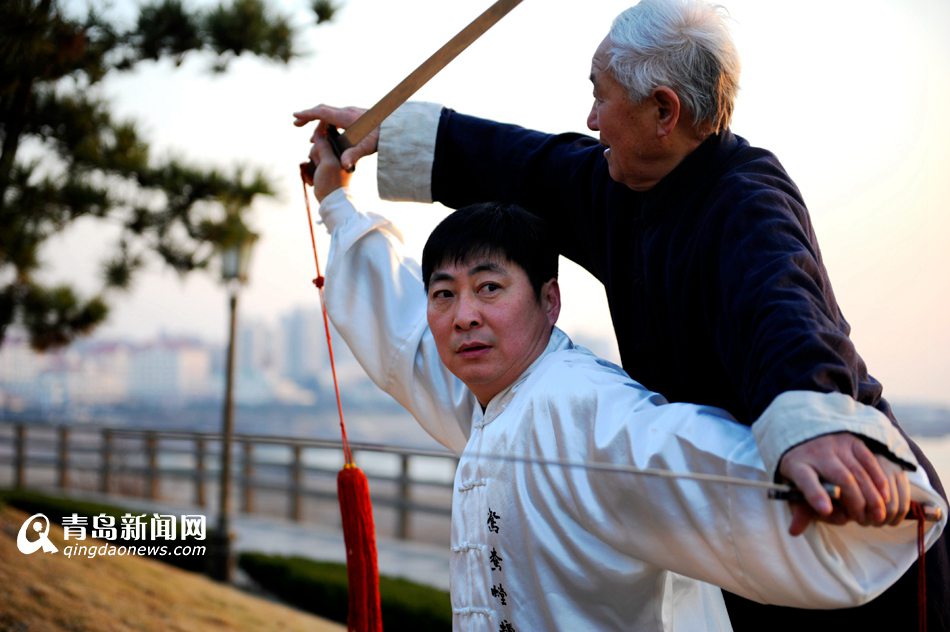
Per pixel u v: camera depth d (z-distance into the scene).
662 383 2.19
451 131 2.67
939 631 2.05
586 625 2.01
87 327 6.15
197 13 5.43
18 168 5.51
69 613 5.33
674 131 2.07
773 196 1.98
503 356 2.11
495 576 2.08
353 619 2.01
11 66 4.80
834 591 1.76
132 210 6.05
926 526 1.74
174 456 15.88
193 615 6.07
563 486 1.98
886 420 1.66
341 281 2.54
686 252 2.07
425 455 1.83
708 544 1.81
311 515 13.76
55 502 10.77
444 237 2.14
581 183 2.44
